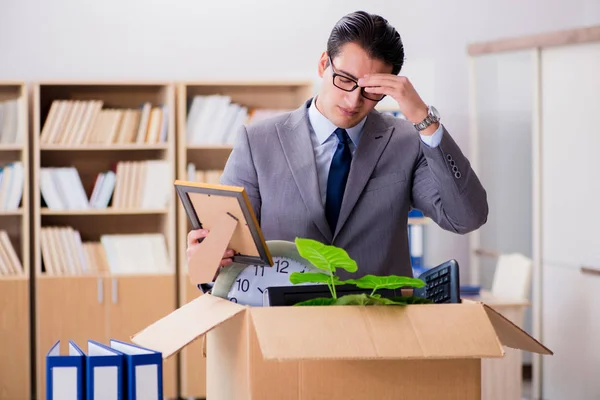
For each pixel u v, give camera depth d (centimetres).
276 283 181
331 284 169
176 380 555
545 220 552
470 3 631
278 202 222
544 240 554
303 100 585
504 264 514
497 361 445
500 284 511
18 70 570
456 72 631
